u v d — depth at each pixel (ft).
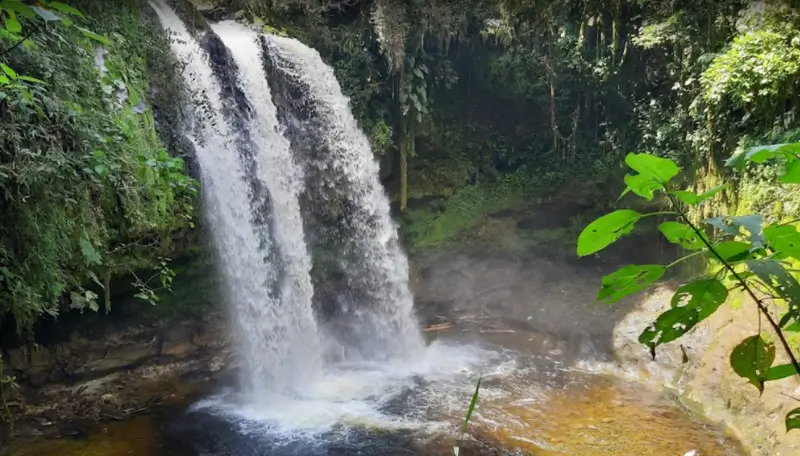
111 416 28.60
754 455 23.77
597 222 5.41
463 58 44.96
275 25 40.93
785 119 29.19
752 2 30.40
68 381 29.99
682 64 35.76
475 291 43.14
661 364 31.42
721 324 29.55
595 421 27.61
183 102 28.53
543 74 44.32
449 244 43.98
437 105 44.60
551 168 44.70
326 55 41.34
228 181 30.99
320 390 32.17
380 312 40.91
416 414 28.76
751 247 4.98
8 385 27.78
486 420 27.94
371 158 40.93
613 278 5.85
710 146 33.58
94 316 29.76
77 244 20.31
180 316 32.35
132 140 23.25
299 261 35.70
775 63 27.43
